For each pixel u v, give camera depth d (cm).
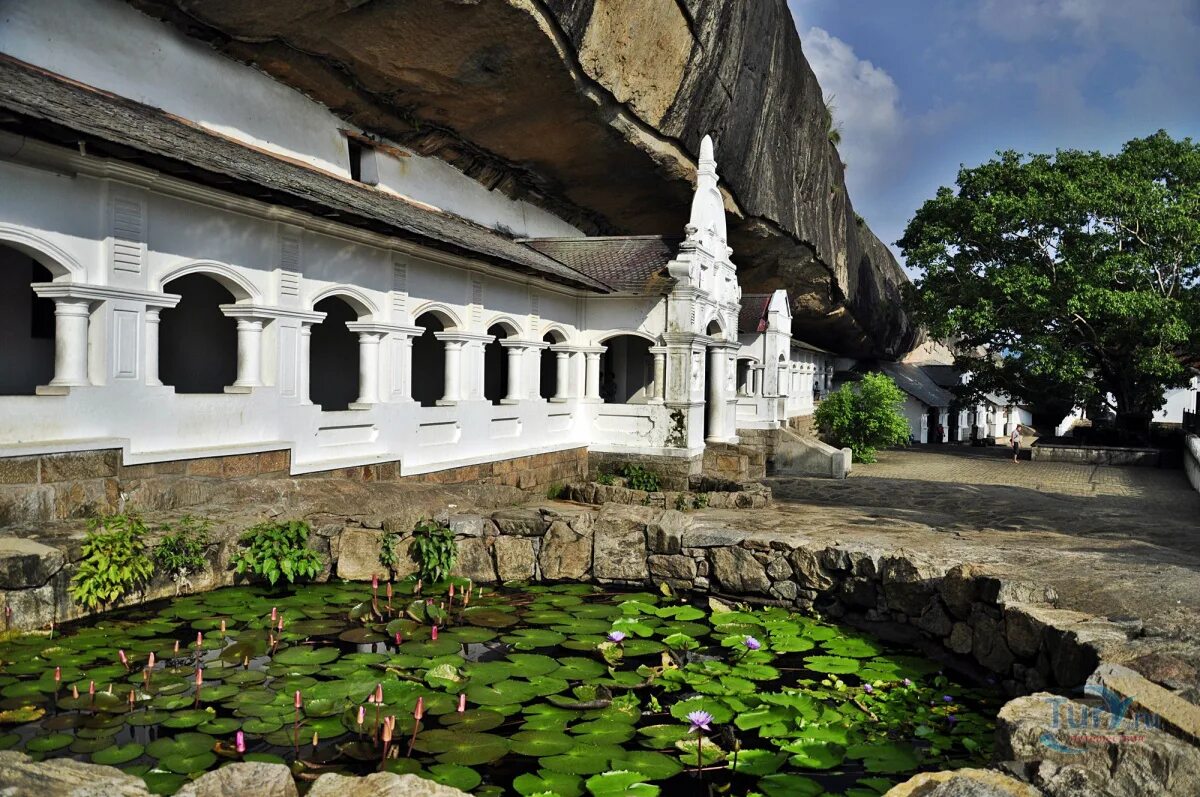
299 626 643
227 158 901
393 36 1147
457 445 1332
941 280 2995
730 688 572
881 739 507
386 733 434
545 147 1603
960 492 1873
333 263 1072
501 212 1792
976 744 496
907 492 1866
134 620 630
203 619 645
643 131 1641
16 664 532
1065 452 2856
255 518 770
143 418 814
